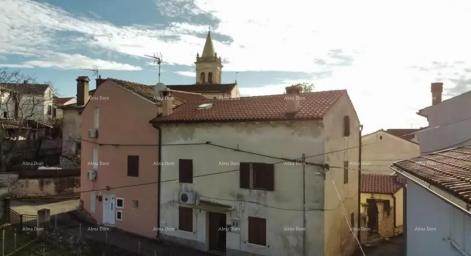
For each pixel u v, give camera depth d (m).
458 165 8.45
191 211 19.95
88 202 25.09
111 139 23.69
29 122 40.88
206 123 19.22
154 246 19.98
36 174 29.64
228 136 18.67
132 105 22.59
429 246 9.08
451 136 17.11
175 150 20.58
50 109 49.16
